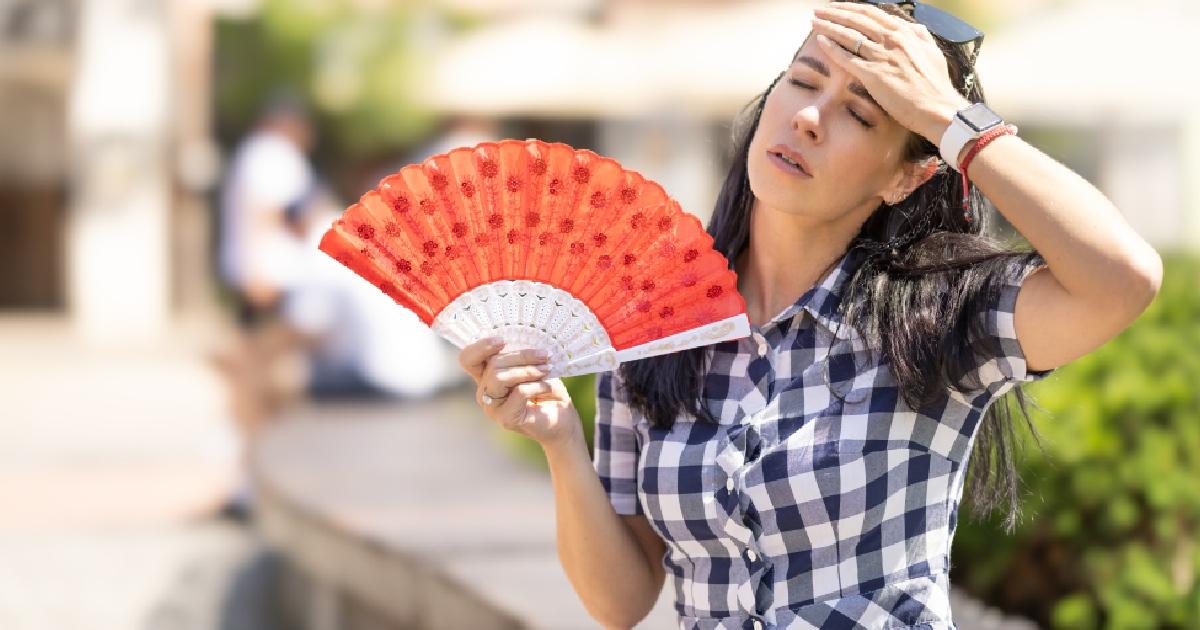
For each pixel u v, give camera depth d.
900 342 3.29
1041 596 6.72
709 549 3.54
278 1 26.69
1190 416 6.32
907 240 3.47
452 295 3.51
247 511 12.25
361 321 13.36
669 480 3.53
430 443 10.85
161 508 12.47
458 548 6.74
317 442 10.99
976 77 3.53
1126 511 6.32
